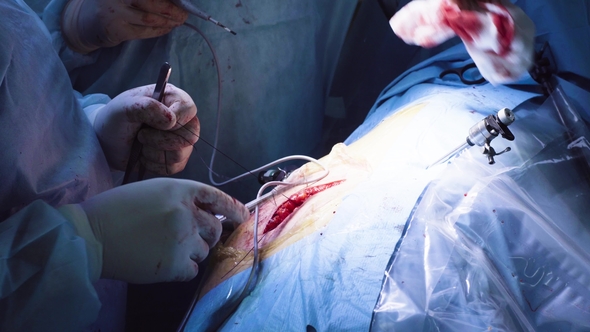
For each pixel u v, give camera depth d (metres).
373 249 0.84
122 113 1.29
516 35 1.08
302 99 2.01
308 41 1.93
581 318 0.74
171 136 1.33
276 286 0.91
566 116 1.15
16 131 0.92
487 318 0.71
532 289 0.77
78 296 0.80
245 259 1.09
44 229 0.80
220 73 1.80
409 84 1.58
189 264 0.93
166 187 0.97
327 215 1.00
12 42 0.97
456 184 0.90
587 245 0.85
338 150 1.31
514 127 1.10
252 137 1.96
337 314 0.77
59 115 1.14
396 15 1.20
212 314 0.97
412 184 0.96
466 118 1.17
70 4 1.65
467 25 1.09
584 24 1.37
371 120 1.57
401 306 0.74
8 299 0.76
